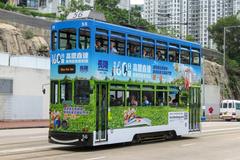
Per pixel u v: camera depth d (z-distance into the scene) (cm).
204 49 7756
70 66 1834
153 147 1970
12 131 2912
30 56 4116
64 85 1847
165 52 2238
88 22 1803
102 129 1811
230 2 8581
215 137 2561
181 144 2130
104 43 1852
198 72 2534
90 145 1767
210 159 1588
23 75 3900
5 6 6288
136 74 2023
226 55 8600
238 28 8644
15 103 3828
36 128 3322
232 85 8112
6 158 1498
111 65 1878
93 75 1784
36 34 5262
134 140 2014
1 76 3712
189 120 2431
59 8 7475
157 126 2156
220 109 5775
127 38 1978
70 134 1789
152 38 2138
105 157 1583
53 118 1852
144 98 2073
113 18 6512
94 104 1773
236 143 2211
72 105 1803
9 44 4778
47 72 4125
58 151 1759
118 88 1909
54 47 1902
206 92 6347
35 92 4006
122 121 1922
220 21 8531
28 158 1512
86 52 1797
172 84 2281
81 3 6775
